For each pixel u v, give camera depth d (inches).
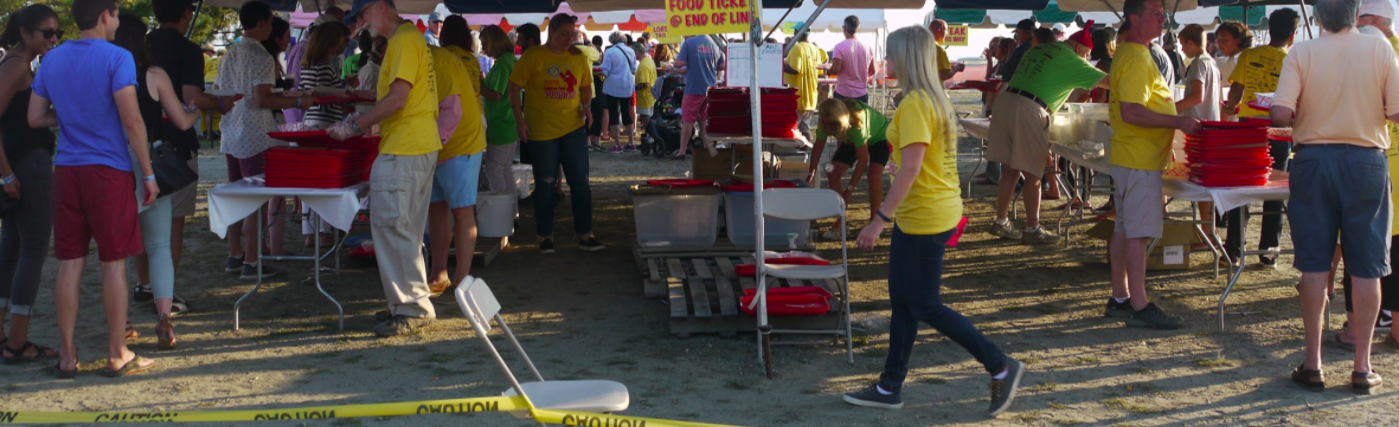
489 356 185.6
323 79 252.7
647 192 259.0
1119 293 213.8
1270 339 195.8
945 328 150.2
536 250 287.6
